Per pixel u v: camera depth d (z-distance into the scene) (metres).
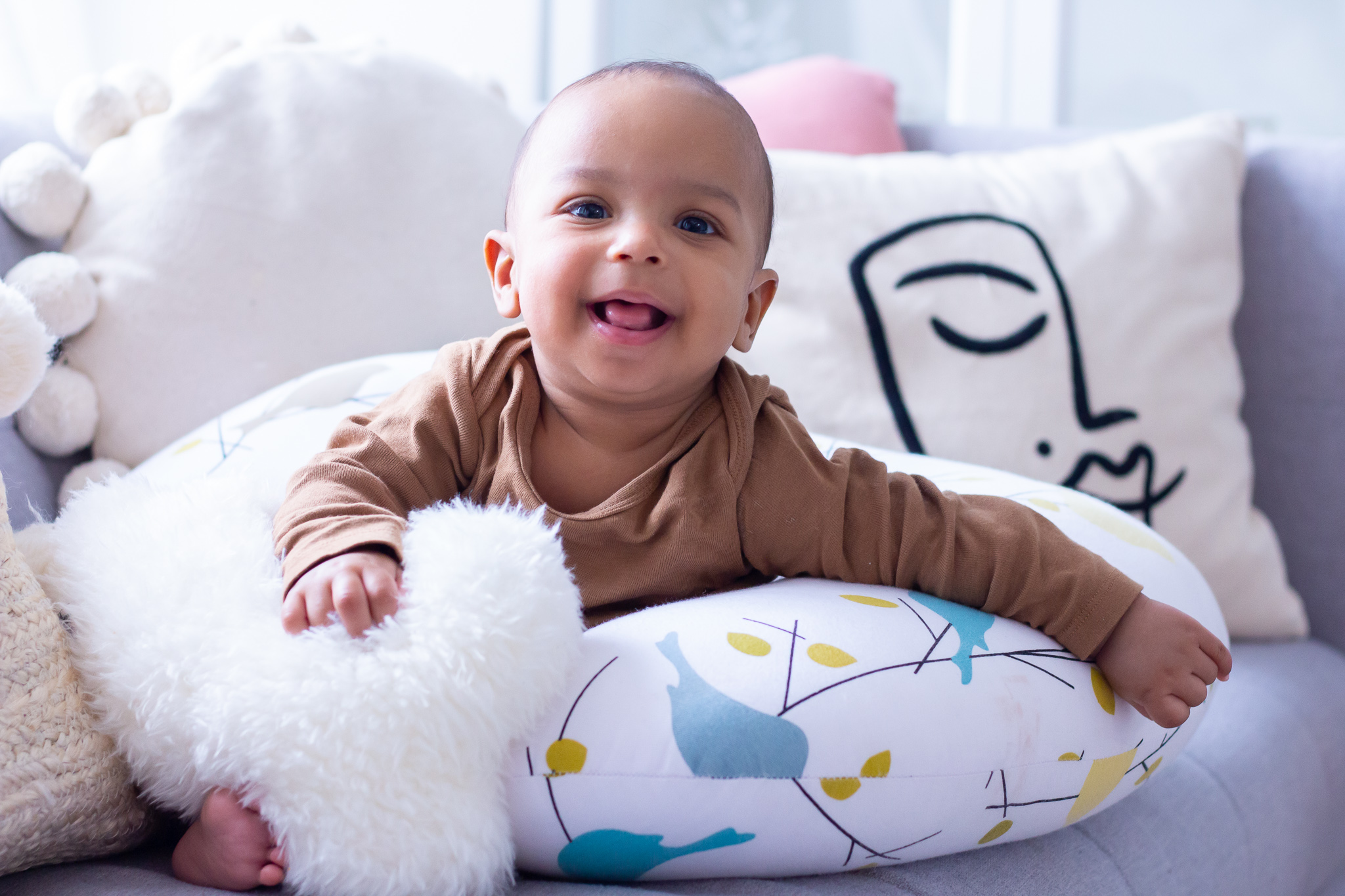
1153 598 0.80
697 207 0.73
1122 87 2.04
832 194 1.25
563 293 0.72
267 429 0.92
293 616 0.62
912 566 0.77
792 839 0.64
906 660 0.67
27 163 0.99
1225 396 1.26
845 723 0.63
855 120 1.47
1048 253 1.24
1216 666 0.73
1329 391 1.32
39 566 0.68
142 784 0.64
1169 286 1.25
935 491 0.79
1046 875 0.73
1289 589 1.27
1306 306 1.34
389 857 0.58
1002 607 0.75
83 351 0.99
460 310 1.11
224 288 1.03
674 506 0.75
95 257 1.01
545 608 0.62
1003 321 1.21
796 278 1.20
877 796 0.63
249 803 0.59
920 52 2.12
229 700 0.59
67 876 0.62
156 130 1.05
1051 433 1.18
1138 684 0.72
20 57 1.58
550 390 0.78
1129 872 0.77
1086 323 1.22
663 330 0.72
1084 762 0.70
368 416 0.81
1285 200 1.36
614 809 0.62
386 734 0.58
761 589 0.75
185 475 0.88
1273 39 1.97
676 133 0.72
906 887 0.68
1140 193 1.28
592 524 0.75
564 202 0.73
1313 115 1.98
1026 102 2.02
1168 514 1.20
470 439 0.78
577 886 0.64
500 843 0.61
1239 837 0.89
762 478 0.77
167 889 0.60
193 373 1.01
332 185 1.07
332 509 0.68
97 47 1.71
